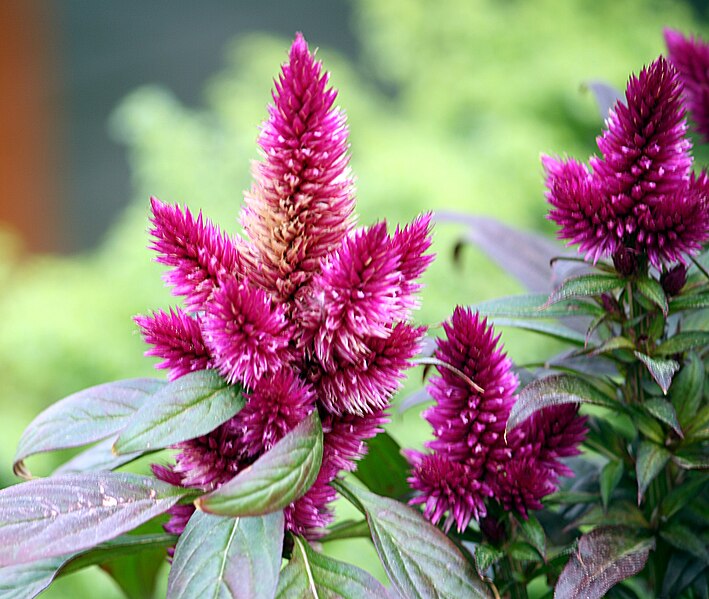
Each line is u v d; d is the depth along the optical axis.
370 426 0.46
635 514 0.50
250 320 0.44
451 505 0.47
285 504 0.42
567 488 0.54
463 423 0.47
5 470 1.51
